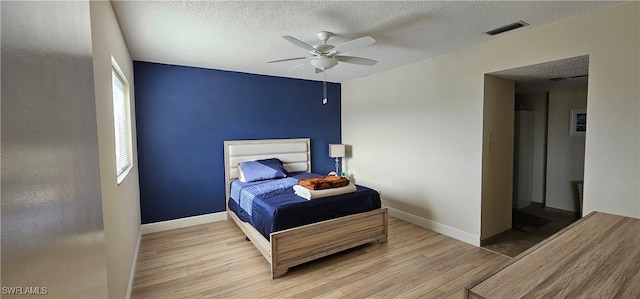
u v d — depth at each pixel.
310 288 2.43
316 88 5.23
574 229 1.35
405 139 4.17
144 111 3.75
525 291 0.84
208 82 4.18
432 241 3.44
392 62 3.96
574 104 4.53
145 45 3.05
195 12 2.27
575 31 2.46
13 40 0.41
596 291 0.84
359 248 3.25
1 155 0.38
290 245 2.69
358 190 3.37
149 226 3.80
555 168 4.78
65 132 0.60
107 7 1.93
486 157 3.27
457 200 3.50
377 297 2.29
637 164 2.16
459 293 2.34
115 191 1.92
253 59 3.67
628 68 2.18
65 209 0.59
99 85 1.56
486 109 3.22
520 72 3.09
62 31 0.61
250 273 2.69
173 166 3.97
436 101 3.69
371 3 2.16
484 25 2.63
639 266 0.98
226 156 4.33
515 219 4.19
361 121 5.05
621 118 2.23
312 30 2.71
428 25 2.62
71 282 0.61
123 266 2.13
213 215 4.28
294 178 4.20
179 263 2.89
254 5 2.17
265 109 4.70
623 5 2.20
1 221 0.37
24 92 0.44
